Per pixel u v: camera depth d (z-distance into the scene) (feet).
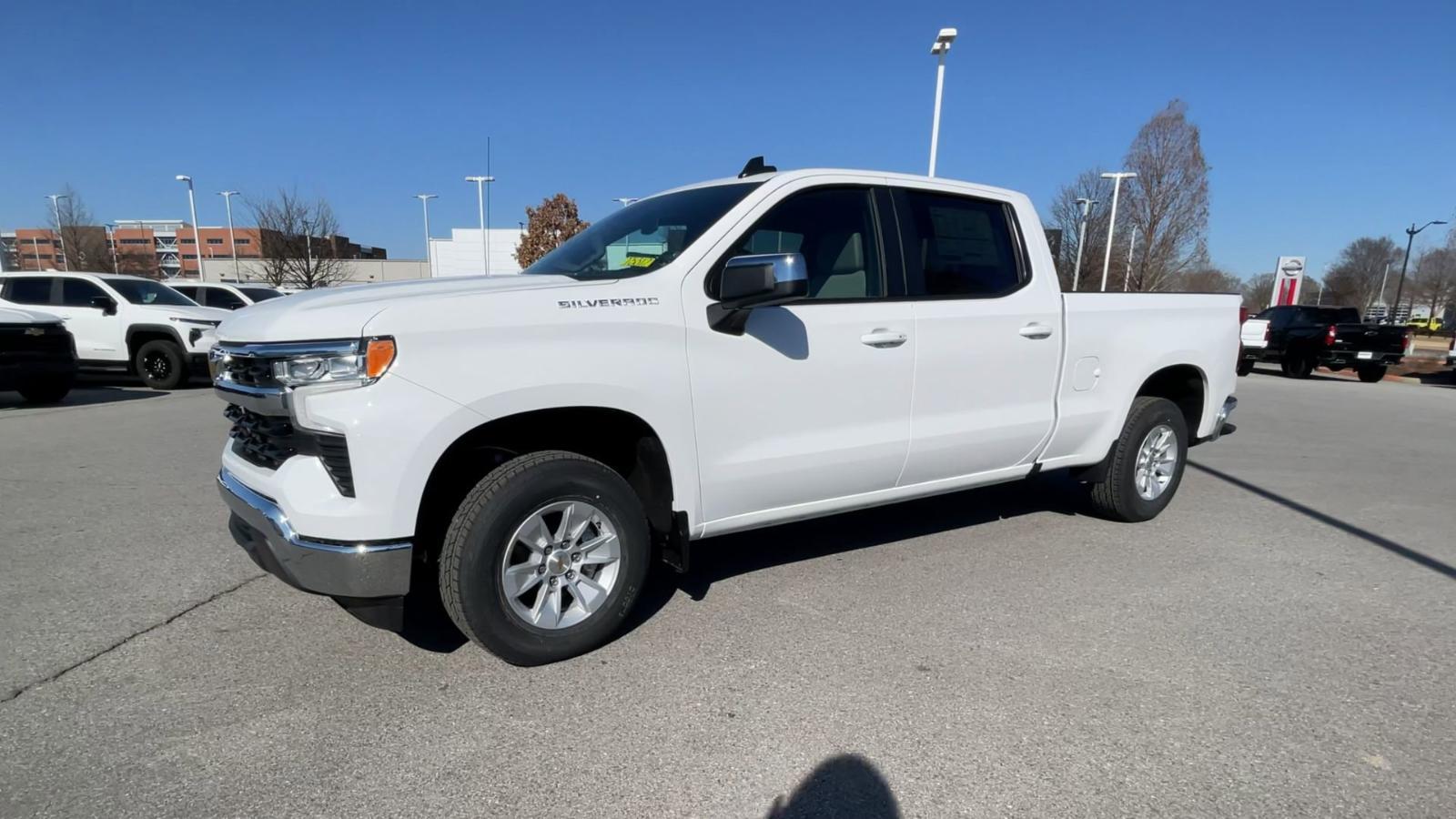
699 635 11.34
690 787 7.97
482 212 124.88
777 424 11.50
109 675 10.05
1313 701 9.71
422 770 8.20
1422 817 7.61
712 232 11.08
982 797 7.84
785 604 12.46
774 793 7.90
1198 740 8.84
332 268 124.67
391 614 9.43
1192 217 107.04
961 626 11.70
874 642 11.14
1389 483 21.70
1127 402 15.75
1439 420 36.04
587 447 11.43
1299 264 89.76
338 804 7.66
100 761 8.28
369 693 9.68
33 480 20.12
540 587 10.26
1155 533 16.43
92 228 149.59
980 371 13.43
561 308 9.76
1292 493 20.29
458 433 9.16
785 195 11.73
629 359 10.12
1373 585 13.61
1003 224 14.23
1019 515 17.69
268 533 9.36
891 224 12.75
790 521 12.29
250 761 8.32
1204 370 16.98
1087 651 10.95
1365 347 60.80
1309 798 7.87
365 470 8.78
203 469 21.47
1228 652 10.96
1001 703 9.55
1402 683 10.16
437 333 9.02
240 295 56.39
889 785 8.02
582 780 8.07
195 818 7.44
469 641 11.09
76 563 13.98
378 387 8.76
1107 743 8.74
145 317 40.73
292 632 11.33
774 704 9.50
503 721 9.11
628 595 10.80
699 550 15.11
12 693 9.61
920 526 16.75
